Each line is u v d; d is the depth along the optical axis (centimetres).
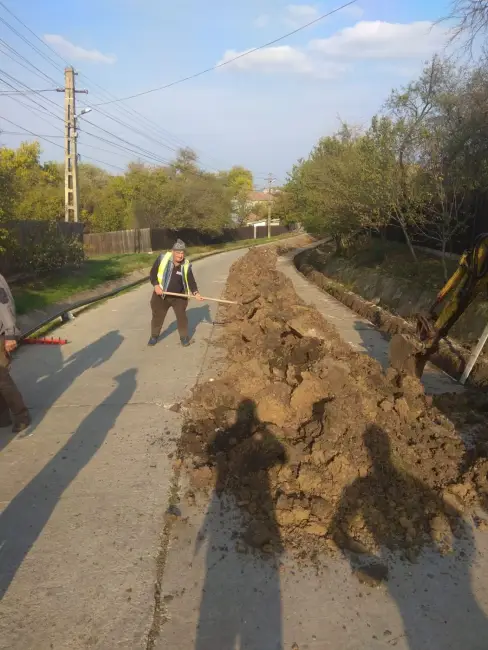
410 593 299
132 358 765
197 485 400
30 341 848
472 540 345
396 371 530
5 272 1434
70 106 2531
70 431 506
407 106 1383
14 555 327
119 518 364
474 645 266
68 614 281
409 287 1342
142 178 4622
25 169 3253
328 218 2141
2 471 430
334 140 2581
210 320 1057
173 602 290
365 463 385
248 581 306
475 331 852
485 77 1184
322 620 279
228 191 5056
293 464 400
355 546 329
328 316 1173
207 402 553
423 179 1364
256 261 1705
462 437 487
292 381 546
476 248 522
